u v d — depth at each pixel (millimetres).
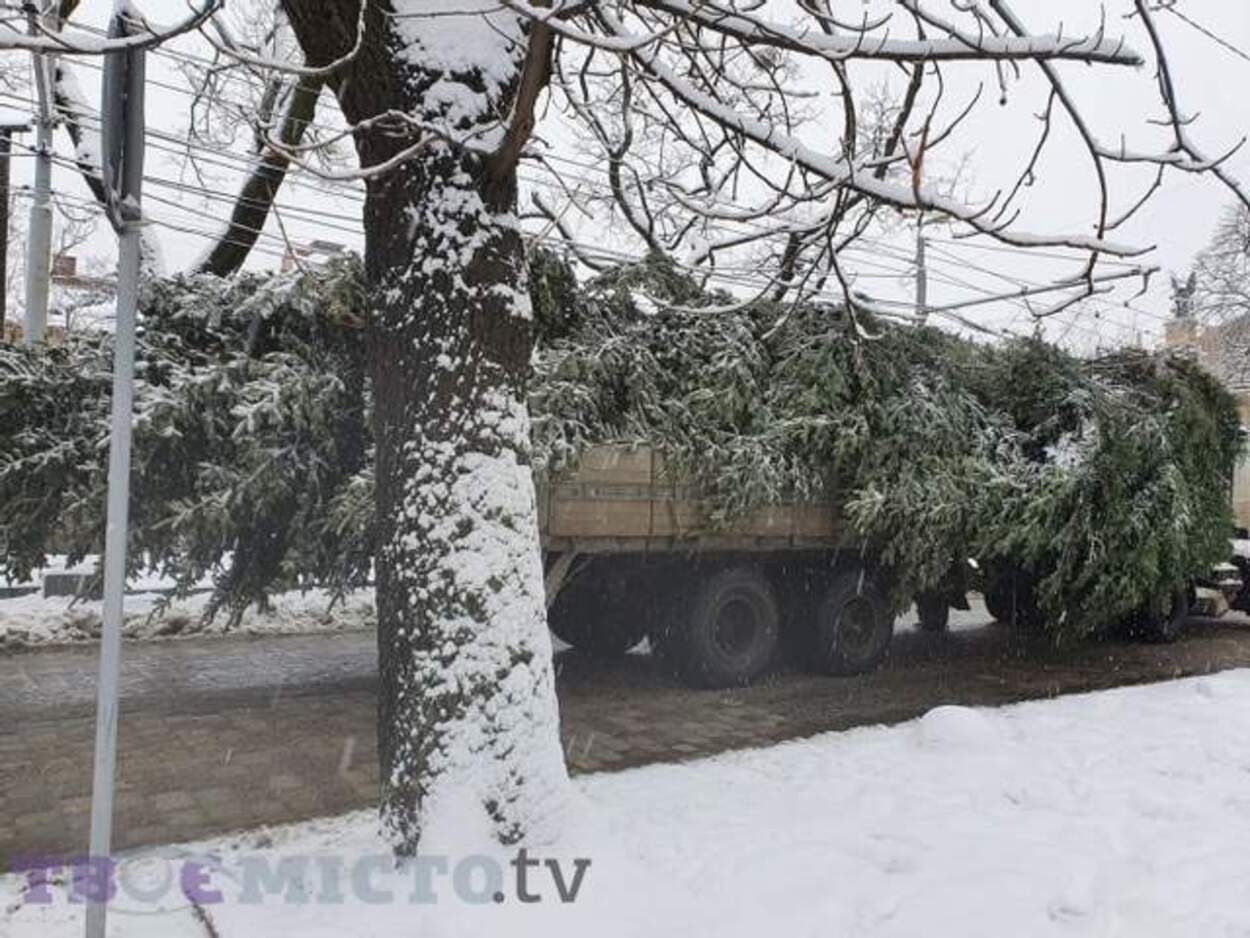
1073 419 9312
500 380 4074
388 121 3992
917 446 8266
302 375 6422
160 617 9656
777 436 7609
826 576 8734
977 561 9172
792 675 8883
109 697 3166
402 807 3939
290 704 7203
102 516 6086
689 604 8016
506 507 4027
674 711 7359
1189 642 11430
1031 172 4312
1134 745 6211
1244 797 5141
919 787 5250
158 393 6102
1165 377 10047
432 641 3916
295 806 5039
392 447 4066
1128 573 9320
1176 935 3523
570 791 4141
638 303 7535
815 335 8023
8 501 6035
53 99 9719
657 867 4055
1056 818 4770
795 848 4203
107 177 2975
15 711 6812
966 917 3598
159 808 4977
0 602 9672
